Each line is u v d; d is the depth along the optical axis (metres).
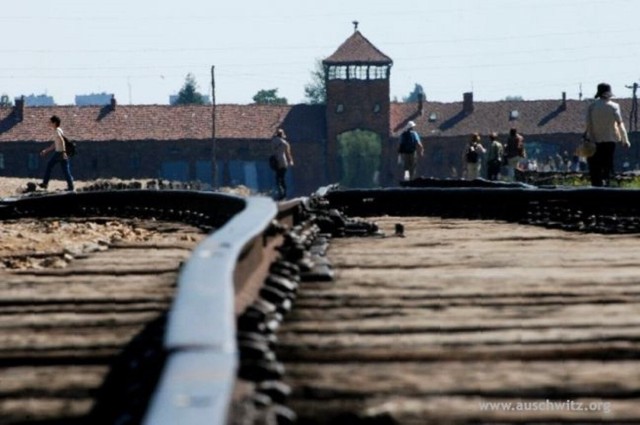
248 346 9.22
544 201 39.91
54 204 56.19
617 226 32.31
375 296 15.86
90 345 12.53
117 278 20.39
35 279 20.25
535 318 13.77
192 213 43.38
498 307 14.89
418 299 15.62
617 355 11.34
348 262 21.67
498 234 31.31
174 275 20.98
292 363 10.80
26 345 12.55
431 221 40.16
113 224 44.53
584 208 39.31
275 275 16.00
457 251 24.67
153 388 8.79
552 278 18.44
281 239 21.39
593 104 51.25
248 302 12.39
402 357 11.11
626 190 38.50
